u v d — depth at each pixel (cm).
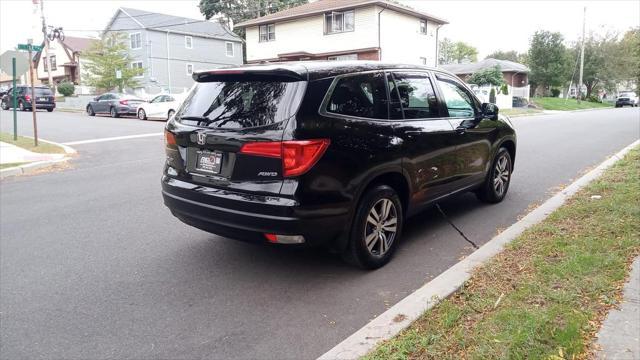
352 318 363
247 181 385
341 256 440
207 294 409
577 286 360
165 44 4219
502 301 349
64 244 541
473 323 324
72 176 948
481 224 578
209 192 404
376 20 2994
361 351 305
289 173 369
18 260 495
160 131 1780
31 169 1028
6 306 395
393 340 308
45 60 5581
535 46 4806
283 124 373
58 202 736
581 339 291
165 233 574
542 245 451
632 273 375
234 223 393
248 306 386
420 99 499
